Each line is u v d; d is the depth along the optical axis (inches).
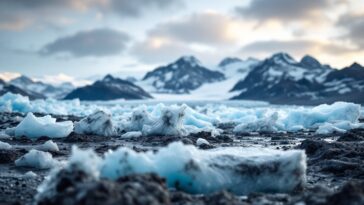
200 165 420.2
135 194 309.7
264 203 380.2
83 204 290.2
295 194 442.9
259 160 457.4
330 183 547.2
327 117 1653.5
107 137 1107.3
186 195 381.4
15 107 2298.2
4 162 681.6
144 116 1304.1
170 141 985.5
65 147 896.9
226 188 428.5
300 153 467.5
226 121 2001.7
